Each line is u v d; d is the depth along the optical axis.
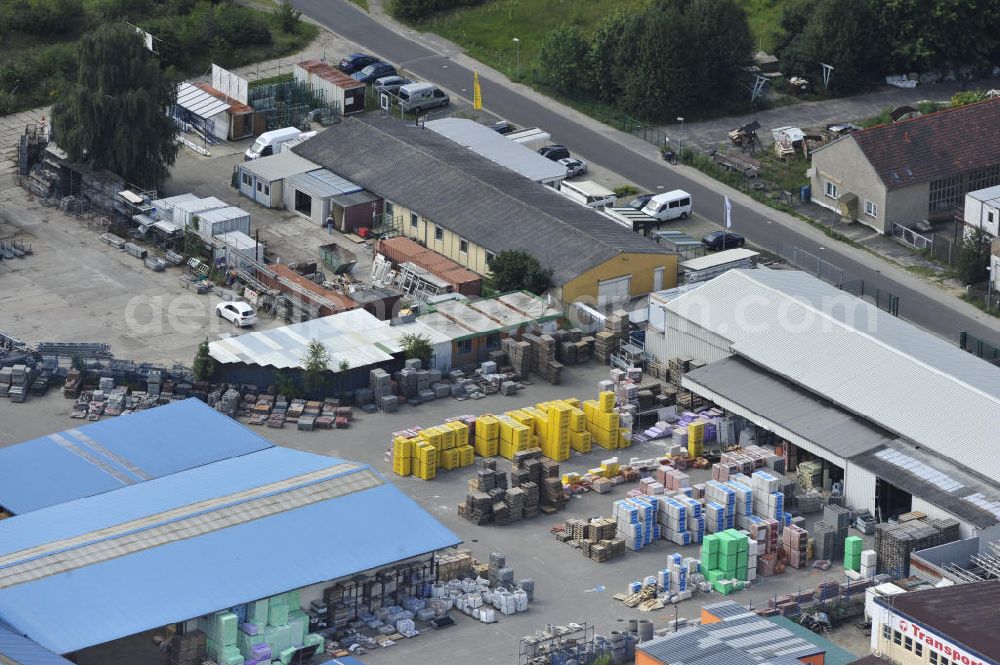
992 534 157.62
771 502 163.62
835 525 162.88
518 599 153.25
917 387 174.00
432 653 147.25
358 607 151.62
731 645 138.25
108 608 141.88
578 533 163.88
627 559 162.25
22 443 169.75
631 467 175.38
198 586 145.50
